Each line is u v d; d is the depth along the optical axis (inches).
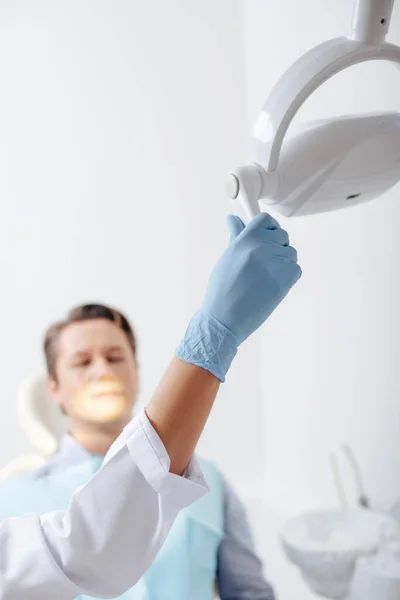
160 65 83.6
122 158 86.7
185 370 27.0
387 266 56.6
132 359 58.4
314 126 29.2
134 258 87.7
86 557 28.2
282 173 28.0
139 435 27.1
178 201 85.1
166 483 26.8
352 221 60.2
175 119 83.9
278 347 74.0
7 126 89.6
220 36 79.7
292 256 29.0
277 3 70.0
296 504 72.8
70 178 88.7
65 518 28.8
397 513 56.1
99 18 85.2
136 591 50.5
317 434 68.5
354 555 52.6
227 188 27.5
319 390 67.6
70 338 56.7
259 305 28.0
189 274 85.7
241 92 79.7
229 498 59.4
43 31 87.3
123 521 27.9
